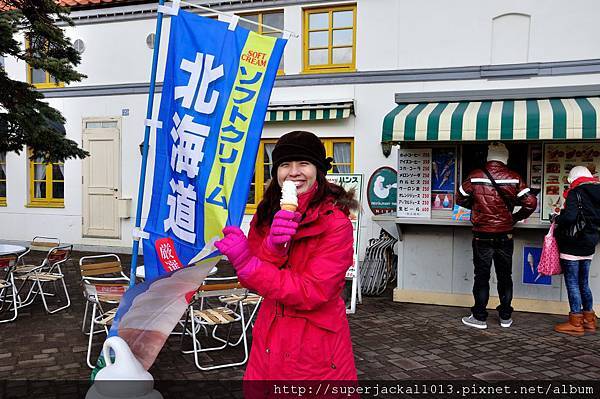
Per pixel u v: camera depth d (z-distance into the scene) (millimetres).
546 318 5879
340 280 1883
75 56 7461
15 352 4715
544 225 5727
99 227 10555
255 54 2924
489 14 8203
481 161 6270
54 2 7176
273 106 9023
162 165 3045
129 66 10258
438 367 4383
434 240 6500
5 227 11203
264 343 1976
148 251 2957
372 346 4930
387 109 8742
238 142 2869
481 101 6262
